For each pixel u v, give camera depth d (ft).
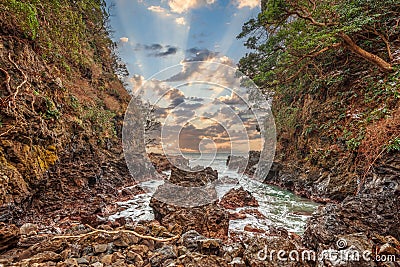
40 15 31.45
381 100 24.49
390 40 28.09
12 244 9.37
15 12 24.41
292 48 31.76
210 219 16.51
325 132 34.50
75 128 33.17
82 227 12.14
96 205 25.39
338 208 15.28
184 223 15.90
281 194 36.06
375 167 20.42
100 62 65.98
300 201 31.76
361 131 23.31
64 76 38.27
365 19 24.35
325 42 27.09
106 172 37.63
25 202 19.44
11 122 20.10
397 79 21.34
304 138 41.06
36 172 21.33
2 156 18.66
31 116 22.88
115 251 9.36
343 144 29.86
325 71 38.19
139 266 8.38
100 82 60.13
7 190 17.38
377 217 13.93
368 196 16.12
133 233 10.51
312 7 29.96
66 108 33.65
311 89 42.16
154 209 18.90
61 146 27.91
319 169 34.47
